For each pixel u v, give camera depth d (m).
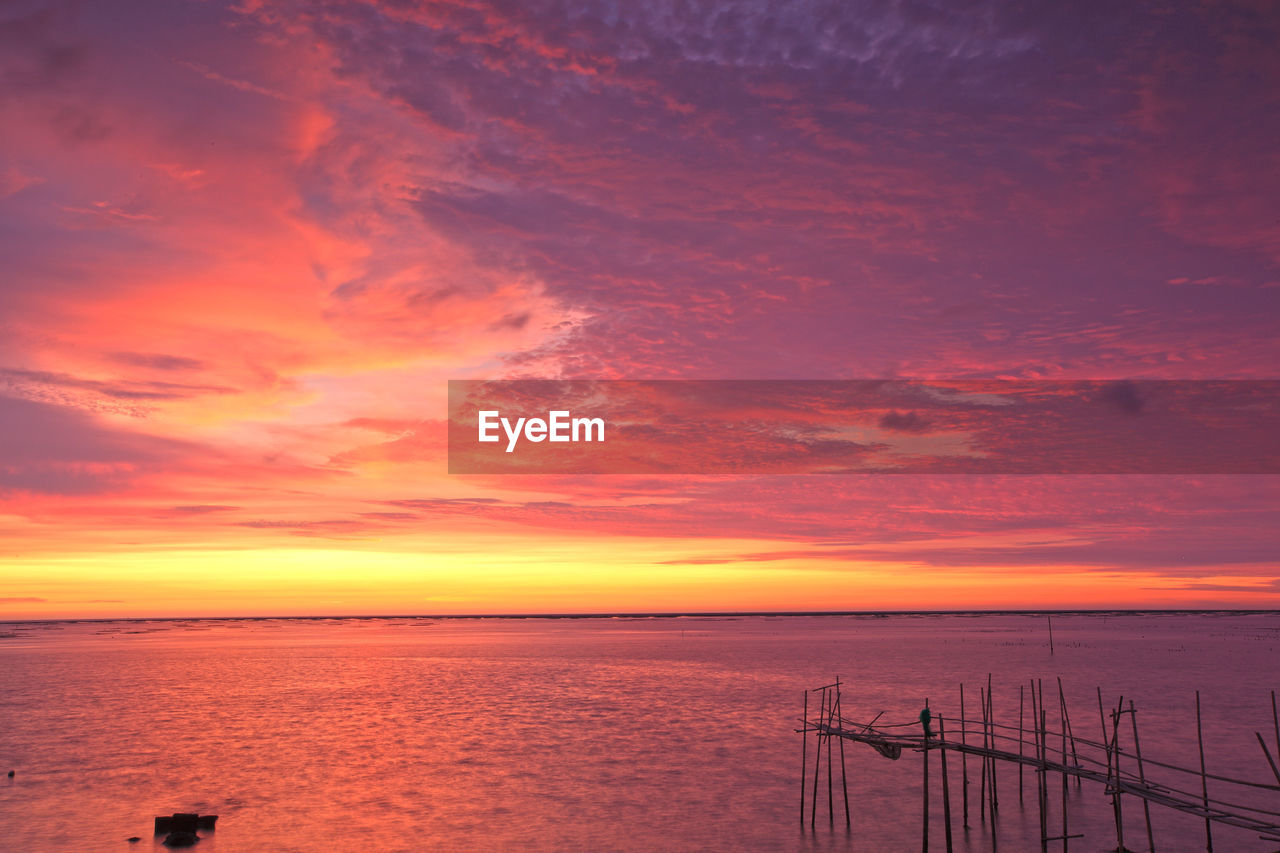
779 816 39.62
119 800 43.34
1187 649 157.50
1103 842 35.03
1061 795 42.03
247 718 72.06
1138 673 105.56
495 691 91.94
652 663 130.88
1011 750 53.69
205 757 54.44
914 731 61.38
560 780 47.03
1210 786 44.44
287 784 46.62
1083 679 97.94
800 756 53.12
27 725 68.75
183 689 95.88
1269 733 58.47
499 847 35.41
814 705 76.94
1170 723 63.19
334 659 145.38
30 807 42.06
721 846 35.38
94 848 35.28
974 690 87.75
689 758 52.78
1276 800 41.50
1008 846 34.84
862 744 56.75
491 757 53.72
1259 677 99.12
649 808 41.12
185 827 37.31
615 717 70.88
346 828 38.12
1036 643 184.00
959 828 37.25
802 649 166.50
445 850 35.06
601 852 34.75
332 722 69.31
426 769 50.25
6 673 118.56
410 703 81.69
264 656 154.75
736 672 112.69
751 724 66.25
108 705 81.44
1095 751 53.16
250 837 36.91
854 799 42.31
